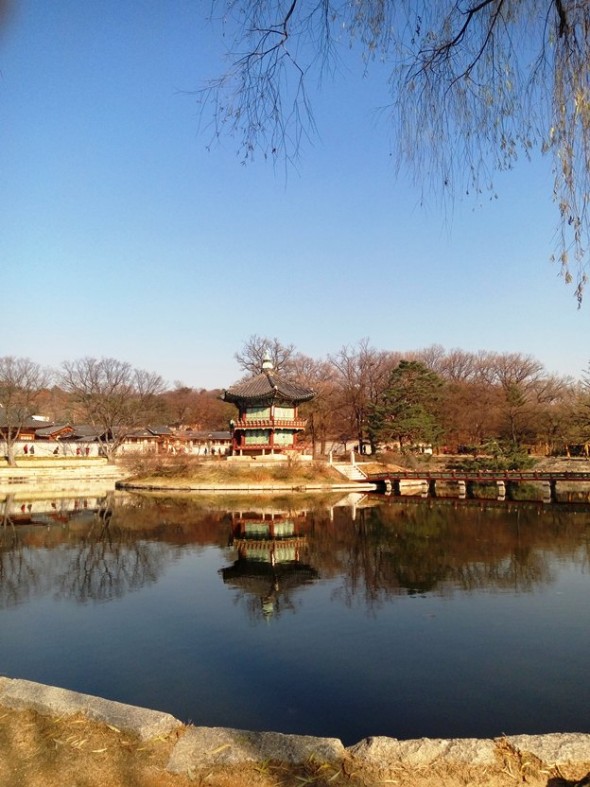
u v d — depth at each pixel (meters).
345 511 42.03
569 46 5.13
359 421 81.88
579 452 70.50
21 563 25.11
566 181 5.20
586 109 5.08
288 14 5.33
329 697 11.39
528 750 5.41
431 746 5.47
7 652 14.03
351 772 5.17
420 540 29.67
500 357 92.25
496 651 13.85
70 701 6.29
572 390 80.81
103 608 18.05
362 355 84.19
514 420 70.88
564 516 37.22
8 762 5.36
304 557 26.08
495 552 26.11
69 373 75.75
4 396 69.31
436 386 76.44
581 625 15.72
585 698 11.30
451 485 60.50
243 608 17.89
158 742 5.64
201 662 13.27
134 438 89.31
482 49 5.69
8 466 63.59
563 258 5.23
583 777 5.02
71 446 84.94
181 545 29.25
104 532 33.09
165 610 17.75
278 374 74.94
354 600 18.66
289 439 68.50
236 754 5.39
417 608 17.59
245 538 31.12
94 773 5.20
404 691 11.66
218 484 56.91
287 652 13.94
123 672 12.72
